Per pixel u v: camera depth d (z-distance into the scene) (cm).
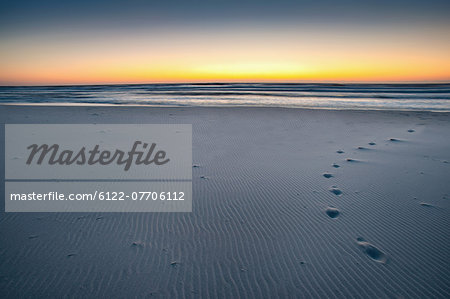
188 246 252
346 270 219
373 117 960
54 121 870
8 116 965
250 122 882
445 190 353
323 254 238
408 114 1030
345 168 448
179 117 972
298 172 435
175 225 288
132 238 264
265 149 574
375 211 307
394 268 219
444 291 196
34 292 197
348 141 628
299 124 847
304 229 276
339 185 381
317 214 304
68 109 1189
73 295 195
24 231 272
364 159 493
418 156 501
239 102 1750
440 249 240
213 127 805
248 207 324
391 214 299
